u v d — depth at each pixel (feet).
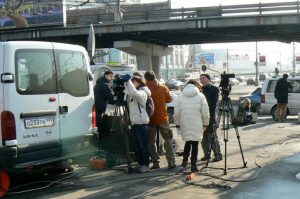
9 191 24.64
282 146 37.40
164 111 29.14
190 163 30.37
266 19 124.57
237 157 32.60
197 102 27.55
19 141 23.25
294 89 61.11
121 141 30.30
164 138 29.35
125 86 28.99
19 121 23.30
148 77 29.40
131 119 28.19
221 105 30.25
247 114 54.75
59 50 25.80
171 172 28.19
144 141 28.30
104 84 30.50
